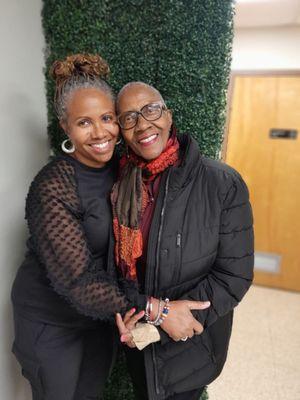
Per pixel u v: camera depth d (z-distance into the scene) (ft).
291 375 6.05
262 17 7.44
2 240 3.71
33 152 4.16
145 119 2.81
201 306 2.89
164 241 2.88
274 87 8.41
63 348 3.33
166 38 3.82
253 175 9.12
